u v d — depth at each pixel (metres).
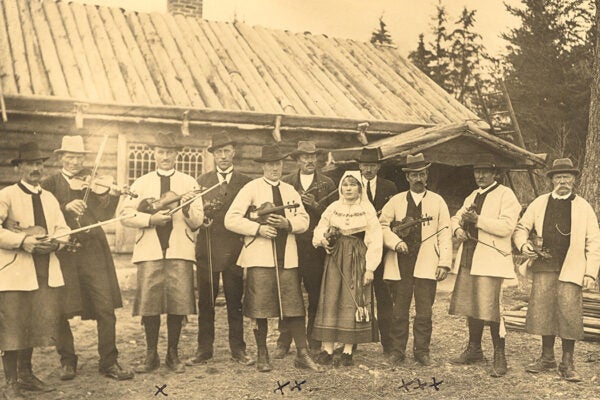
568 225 5.80
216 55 11.88
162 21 12.55
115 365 5.61
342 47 14.09
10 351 4.97
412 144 9.73
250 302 5.80
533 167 10.49
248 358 6.10
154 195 5.82
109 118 9.64
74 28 11.24
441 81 23.38
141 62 10.92
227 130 10.57
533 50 20.78
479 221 5.94
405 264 6.17
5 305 4.86
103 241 5.69
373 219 5.94
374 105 11.84
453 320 8.43
